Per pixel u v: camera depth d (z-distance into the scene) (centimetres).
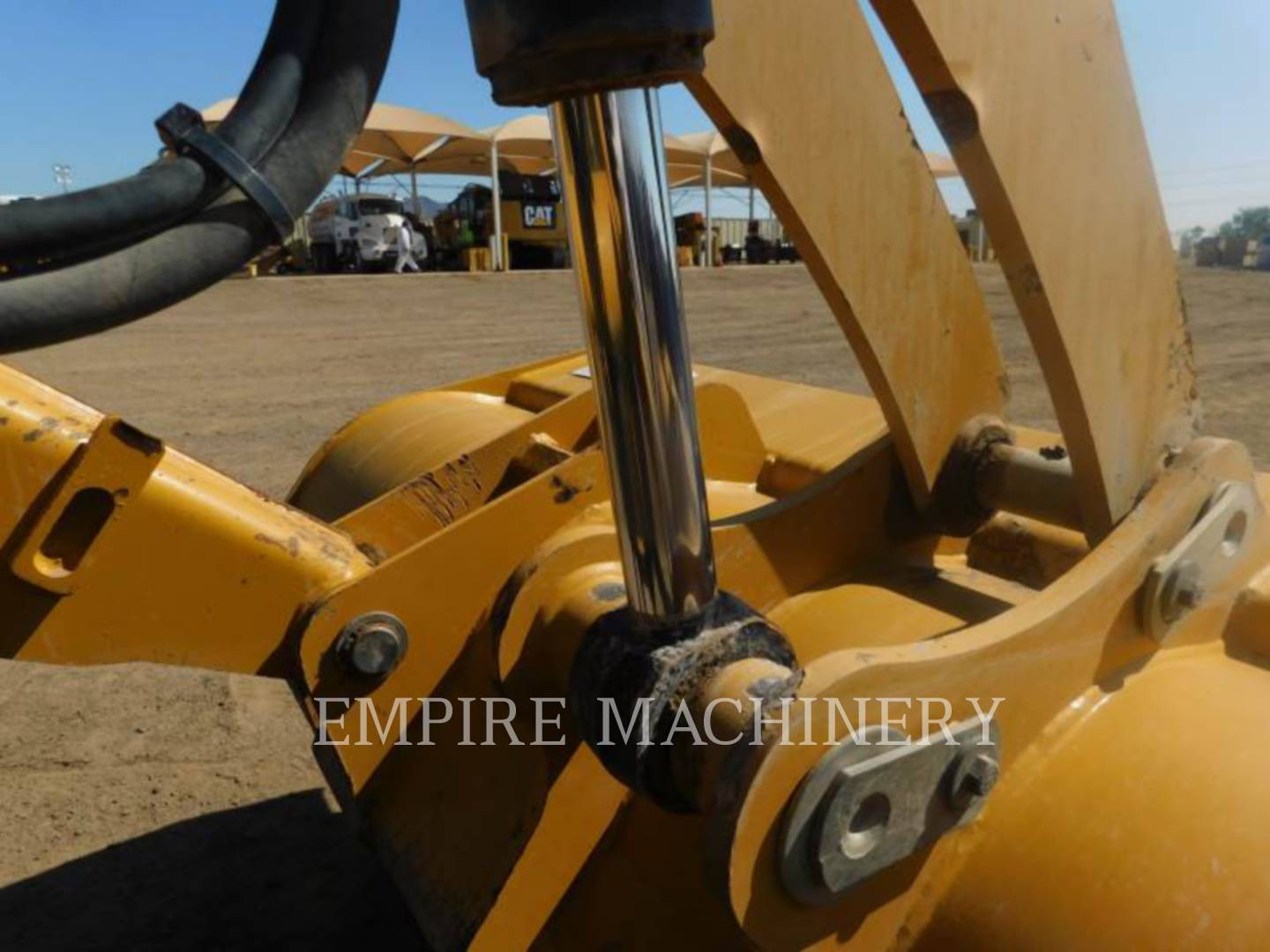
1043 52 117
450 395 277
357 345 1064
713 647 96
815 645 143
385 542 183
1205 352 1048
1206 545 128
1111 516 137
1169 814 106
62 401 126
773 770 88
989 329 153
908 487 161
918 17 105
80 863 242
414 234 2138
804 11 118
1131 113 127
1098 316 128
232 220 78
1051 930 103
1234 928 98
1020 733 113
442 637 142
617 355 82
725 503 194
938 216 140
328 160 81
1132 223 130
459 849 138
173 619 131
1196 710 119
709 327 1282
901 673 97
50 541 124
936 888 111
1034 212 119
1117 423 134
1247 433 661
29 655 125
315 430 662
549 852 133
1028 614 112
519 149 2683
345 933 221
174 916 225
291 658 138
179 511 129
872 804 96
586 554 128
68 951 215
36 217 71
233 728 302
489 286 1705
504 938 132
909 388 145
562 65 69
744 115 115
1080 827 108
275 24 81
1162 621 125
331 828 256
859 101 126
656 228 78
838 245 129
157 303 77
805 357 1009
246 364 932
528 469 187
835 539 156
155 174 76
